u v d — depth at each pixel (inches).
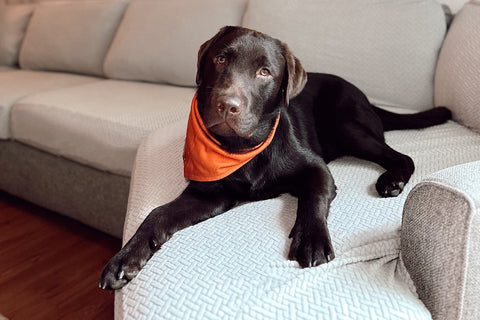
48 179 113.0
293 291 42.7
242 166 64.2
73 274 93.7
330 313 39.8
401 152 76.3
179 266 47.2
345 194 62.4
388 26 93.8
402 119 84.5
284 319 39.7
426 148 76.7
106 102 109.3
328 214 56.2
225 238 51.1
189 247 50.1
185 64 121.1
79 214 109.6
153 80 131.7
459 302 40.4
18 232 111.3
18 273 94.5
